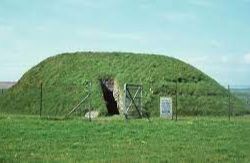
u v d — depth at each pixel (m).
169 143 33.12
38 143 31.84
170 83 69.12
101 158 26.48
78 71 72.31
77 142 32.72
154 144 32.53
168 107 53.84
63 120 45.91
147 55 76.06
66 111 63.72
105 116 60.38
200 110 65.19
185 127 42.28
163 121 47.62
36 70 75.94
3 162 24.59
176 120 49.41
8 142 31.94
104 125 42.16
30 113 65.44
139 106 60.91
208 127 42.75
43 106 66.00
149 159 26.28
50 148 29.94
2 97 72.62
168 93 66.69
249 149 30.94
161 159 26.30
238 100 72.88
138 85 57.84
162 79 69.56
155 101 64.19
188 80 71.88
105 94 69.56
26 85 72.69
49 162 24.86
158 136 36.59
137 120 49.00
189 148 30.88
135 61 73.94
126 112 50.09
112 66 72.75
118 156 27.28
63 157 26.53
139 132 38.44
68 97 66.38
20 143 31.64
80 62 74.62
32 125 40.53
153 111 62.22
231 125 44.81
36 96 68.81
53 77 72.19
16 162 24.72
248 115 66.62
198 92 69.06
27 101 68.38
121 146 31.27
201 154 28.36
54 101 66.31
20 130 37.44
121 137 35.66
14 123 41.53
